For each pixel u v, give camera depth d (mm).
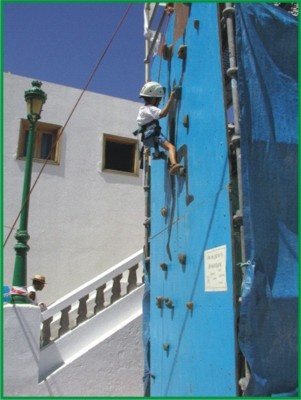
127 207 12359
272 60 4152
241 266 3734
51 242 11180
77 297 8367
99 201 12023
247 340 3551
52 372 7453
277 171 3900
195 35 5504
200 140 5137
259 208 3770
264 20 4207
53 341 7805
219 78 4590
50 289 10875
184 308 5430
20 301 7324
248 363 3561
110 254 11812
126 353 8039
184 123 5684
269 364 3535
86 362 7680
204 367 4586
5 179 11055
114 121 12797
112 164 13078
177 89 6082
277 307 3623
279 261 3723
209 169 4789
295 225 3850
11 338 7008
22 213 7578
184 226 5633
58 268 11102
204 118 5023
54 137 12094
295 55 4234
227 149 4309
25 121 11648
